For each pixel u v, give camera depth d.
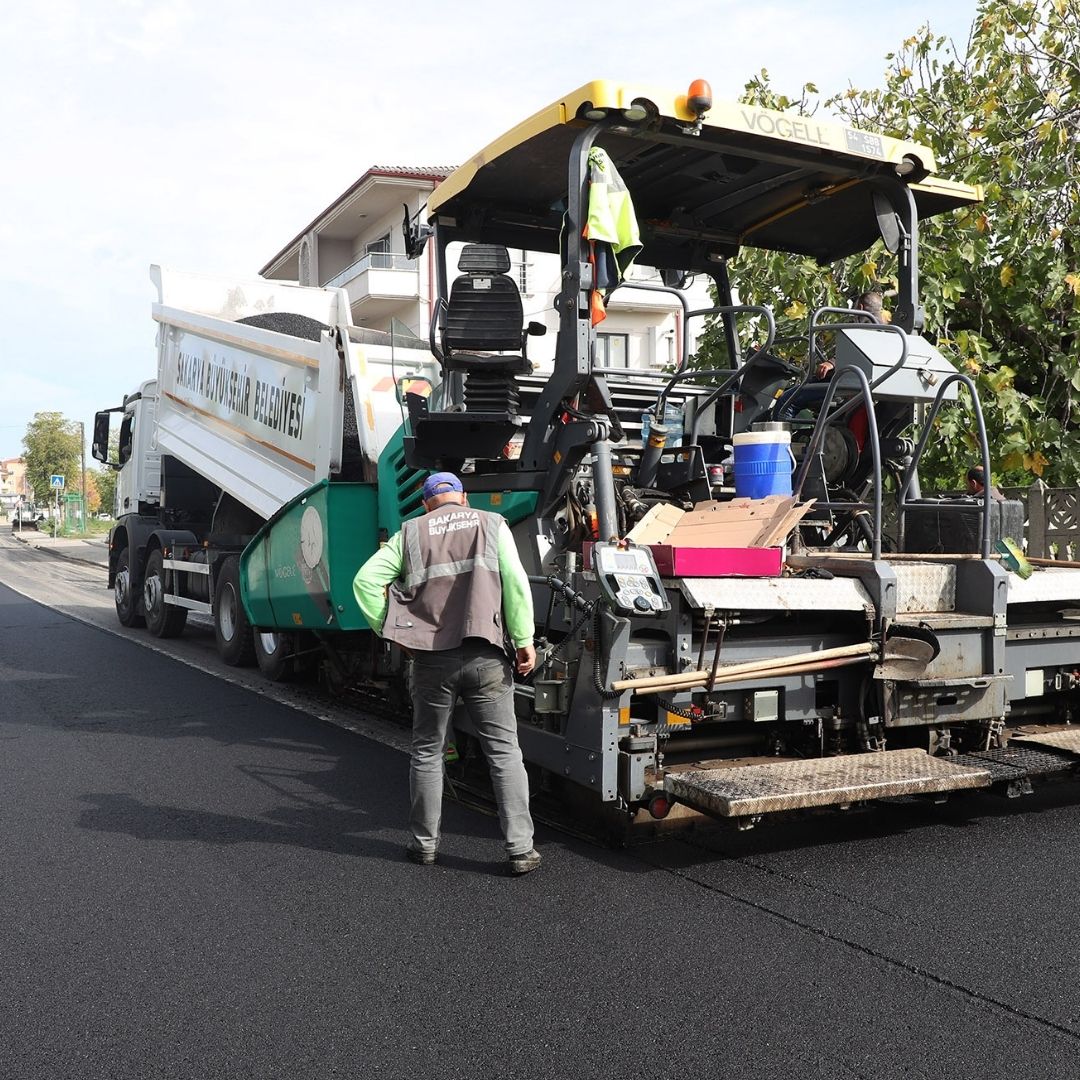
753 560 4.94
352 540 7.54
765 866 4.73
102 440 14.80
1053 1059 3.04
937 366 5.80
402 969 3.71
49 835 5.23
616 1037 3.21
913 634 4.98
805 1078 2.96
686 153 5.66
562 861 4.83
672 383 6.40
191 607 11.83
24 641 12.80
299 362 8.80
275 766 6.60
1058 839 5.08
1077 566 5.86
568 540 5.46
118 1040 3.24
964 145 9.45
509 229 6.52
